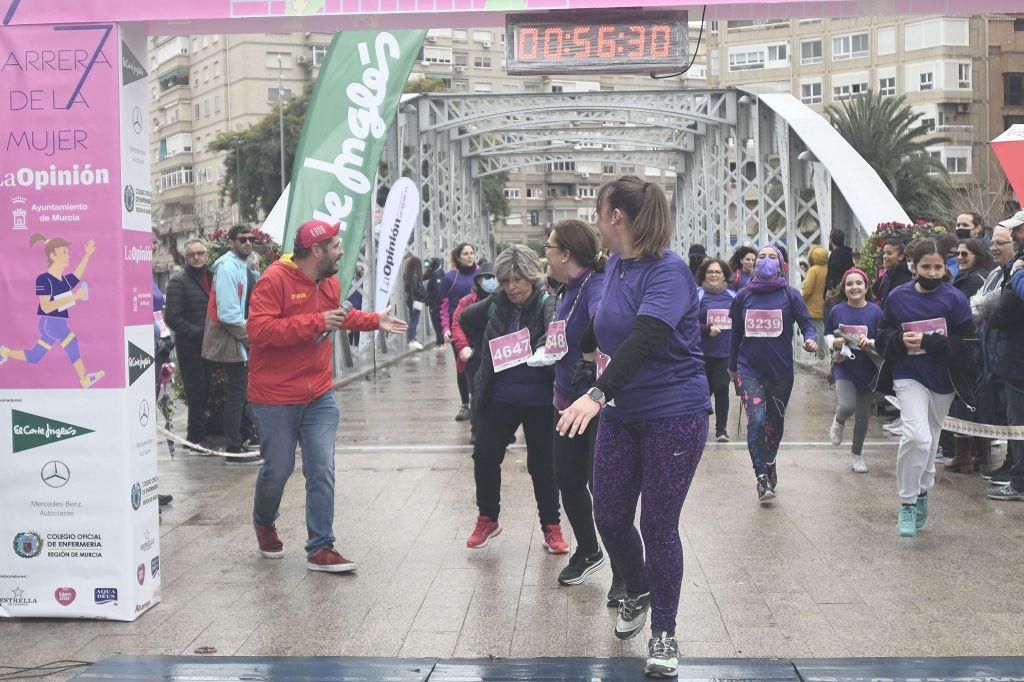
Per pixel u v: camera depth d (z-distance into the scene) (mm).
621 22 5812
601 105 28078
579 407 4383
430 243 29531
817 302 17344
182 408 15094
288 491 9141
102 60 5645
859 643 5152
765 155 25125
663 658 4652
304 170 10188
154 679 4770
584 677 4684
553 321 6199
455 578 6379
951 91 68000
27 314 5719
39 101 5676
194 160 91562
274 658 5031
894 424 12133
